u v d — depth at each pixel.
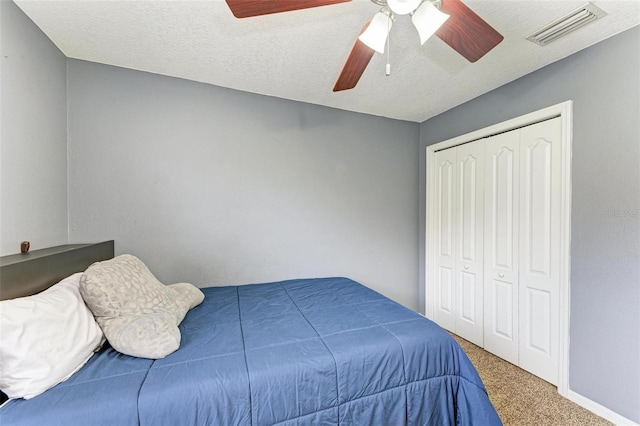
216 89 2.34
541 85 2.04
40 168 1.65
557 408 1.77
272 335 1.40
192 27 1.63
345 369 1.21
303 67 2.07
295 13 1.51
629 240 1.60
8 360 0.90
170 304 1.54
